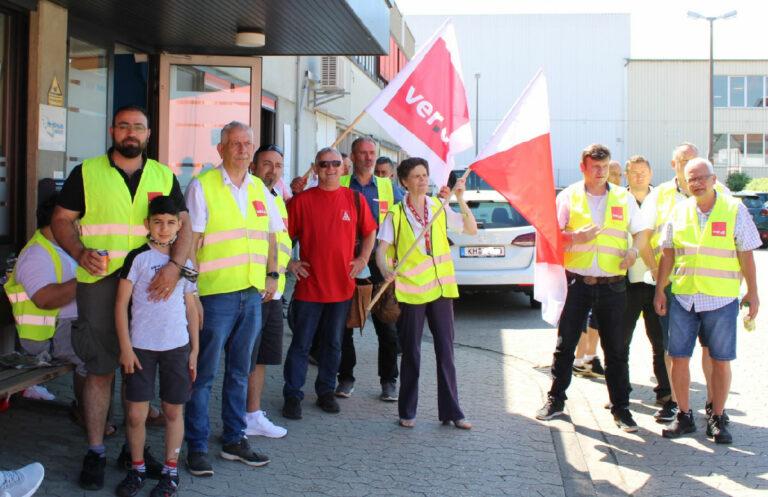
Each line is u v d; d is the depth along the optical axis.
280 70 13.77
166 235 4.27
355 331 9.91
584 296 6.04
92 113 7.79
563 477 5.02
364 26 7.88
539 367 8.02
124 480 4.41
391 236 5.92
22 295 5.27
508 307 12.02
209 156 9.34
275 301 5.55
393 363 6.65
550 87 50.00
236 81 9.23
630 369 8.13
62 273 5.18
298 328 6.02
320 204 5.94
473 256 10.79
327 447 5.43
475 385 7.28
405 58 31.98
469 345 9.20
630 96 49.50
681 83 49.22
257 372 5.59
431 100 6.03
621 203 6.02
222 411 5.08
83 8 7.14
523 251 10.80
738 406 6.73
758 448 5.70
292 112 14.82
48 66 6.66
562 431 5.94
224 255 4.82
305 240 5.96
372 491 4.68
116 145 4.36
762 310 11.72
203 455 4.80
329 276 5.95
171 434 4.41
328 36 8.36
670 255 5.94
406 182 5.88
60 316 5.15
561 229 6.20
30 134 6.55
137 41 8.48
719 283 5.65
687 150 6.18
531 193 5.80
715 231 5.65
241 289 4.87
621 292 6.03
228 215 4.85
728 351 5.68
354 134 21.44
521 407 6.57
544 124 5.83
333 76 16.28
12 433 5.35
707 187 5.65
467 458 5.29
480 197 11.17
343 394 6.72
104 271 4.19
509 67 50.16
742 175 45.91
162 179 4.53
